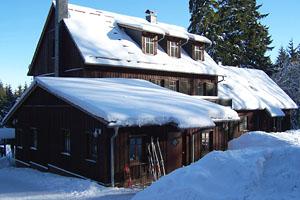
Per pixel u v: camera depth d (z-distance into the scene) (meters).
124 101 18.05
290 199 8.59
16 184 16.48
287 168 9.82
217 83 33.84
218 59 50.66
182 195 9.62
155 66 27.88
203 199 9.23
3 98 68.25
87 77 24.86
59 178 17.31
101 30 28.17
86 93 18.23
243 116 34.56
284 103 40.41
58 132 19.33
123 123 15.61
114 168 16.09
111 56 25.80
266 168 10.12
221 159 10.81
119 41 28.02
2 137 30.53
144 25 28.30
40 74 30.38
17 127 24.28
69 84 19.86
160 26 32.69
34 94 21.62
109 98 18.05
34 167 21.69
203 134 23.19
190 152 20.91
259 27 55.06
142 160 17.61
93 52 25.17
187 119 17.78
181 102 20.66
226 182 9.87
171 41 30.88
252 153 11.02
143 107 17.61
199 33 49.44
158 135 18.20
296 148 10.63
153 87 23.95
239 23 53.00
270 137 27.02
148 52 29.03
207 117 19.05
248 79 41.91
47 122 20.36
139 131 17.27
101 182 16.12
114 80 23.55
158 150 18.11
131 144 17.19
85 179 16.92
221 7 52.81
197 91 31.95
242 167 10.15
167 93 22.86
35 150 21.69
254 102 35.66
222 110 21.25
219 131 24.28
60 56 27.08
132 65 26.33
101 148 16.17
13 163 25.14
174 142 19.05
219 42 50.22
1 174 19.48
